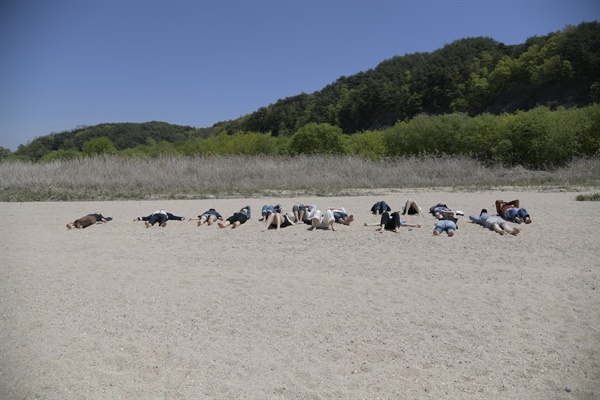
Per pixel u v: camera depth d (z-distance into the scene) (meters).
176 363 4.46
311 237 10.23
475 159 27.61
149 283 6.86
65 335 5.04
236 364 4.45
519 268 7.57
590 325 5.25
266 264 7.99
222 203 16.05
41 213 13.91
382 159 25.98
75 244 9.62
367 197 17.36
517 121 27.38
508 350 4.71
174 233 10.82
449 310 5.74
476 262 7.98
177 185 19.95
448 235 10.22
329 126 32.03
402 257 8.38
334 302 6.04
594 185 20.27
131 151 40.78
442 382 4.15
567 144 27.09
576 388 4.03
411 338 4.98
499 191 19.05
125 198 17.80
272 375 4.26
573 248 8.77
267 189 19.80
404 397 3.92
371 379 4.20
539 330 5.15
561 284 6.68
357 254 8.63
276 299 6.17
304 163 23.77
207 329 5.22
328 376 4.25
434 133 30.88
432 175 23.03
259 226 11.66
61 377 4.18
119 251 8.99
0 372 4.25
